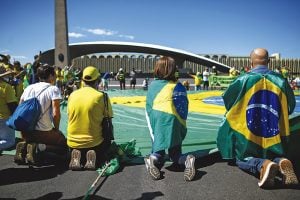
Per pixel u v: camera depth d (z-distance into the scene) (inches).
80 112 201.6
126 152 226.5
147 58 3068.4
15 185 181.9
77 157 203.5
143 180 185.5
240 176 187.9
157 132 190.2
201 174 192.5
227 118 187.9
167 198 161.3
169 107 190.1
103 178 189.9
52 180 188.5
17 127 207.6
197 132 298.7
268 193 164.1
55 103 212.2
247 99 182.9
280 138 181.9
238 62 3107.8
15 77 411.2
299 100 626.2
